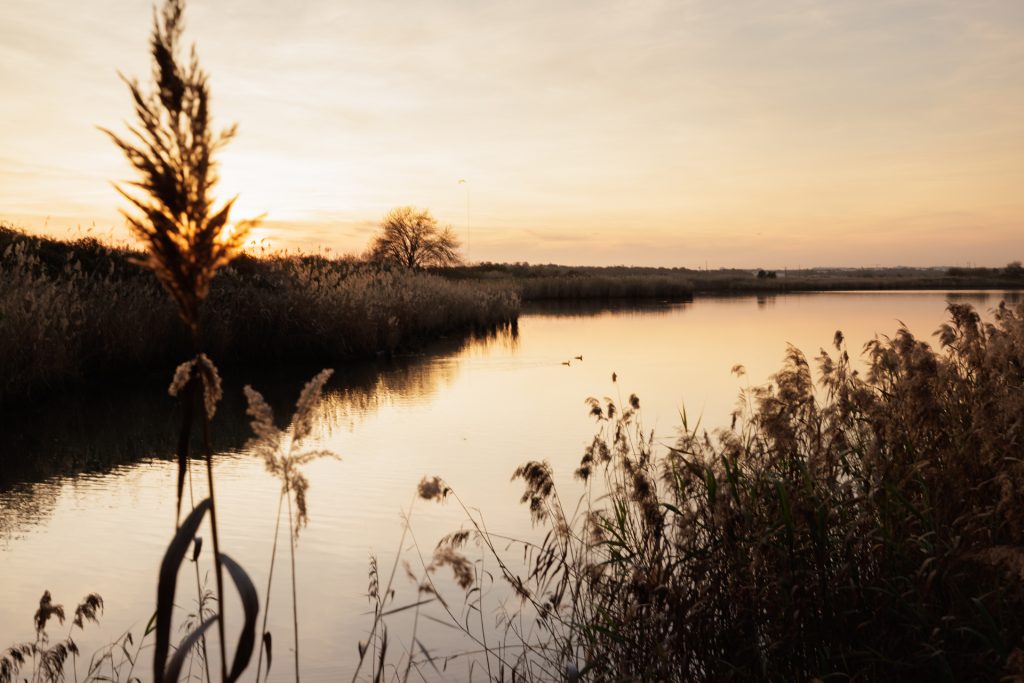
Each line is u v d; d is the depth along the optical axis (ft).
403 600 16.44
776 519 12.97
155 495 24.14
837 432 14.39
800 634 12.09
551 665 13.62
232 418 36.29
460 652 14.07
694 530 13.48
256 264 64.34
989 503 12.72
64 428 33.99
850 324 92.22
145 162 4.66
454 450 30.04
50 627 15.17
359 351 61.41
